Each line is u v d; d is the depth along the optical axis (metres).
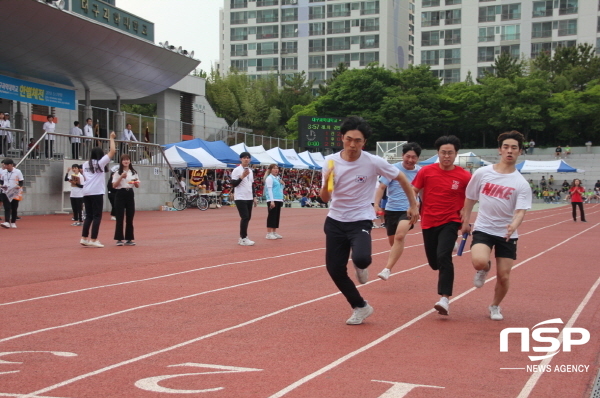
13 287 8.21
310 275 9.48
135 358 4.97
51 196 24.16
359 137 5.91
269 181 15.53
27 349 5.22
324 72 86.44
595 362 5.00
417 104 62.72
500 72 67.69
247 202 13.86
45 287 8.23
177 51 34.31
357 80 64.88
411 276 9.65
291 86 80.19
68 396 4.06
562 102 60.53
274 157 39.53
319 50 86.56
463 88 64.50
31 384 4.30
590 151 60.69
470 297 7.89
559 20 72.62
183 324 6.18
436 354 5.17
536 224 24.41
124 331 5.87
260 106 73.75
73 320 6.32
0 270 9.73
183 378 4.46
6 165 17.78
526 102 61.59
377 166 6.02
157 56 33.06
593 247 14.86
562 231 20.50
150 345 5.37
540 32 73.50
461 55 76.88
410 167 9.07
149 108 65.19
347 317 6.58
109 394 4.10
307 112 67.50
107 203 26.66
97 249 12.71
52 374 4.54
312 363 4.87
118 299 7.45
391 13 84.75
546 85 61.25
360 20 84.38
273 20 87.94
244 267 10.30
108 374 4.55
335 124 45.91
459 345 5.48
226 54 90.06
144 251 12.48
